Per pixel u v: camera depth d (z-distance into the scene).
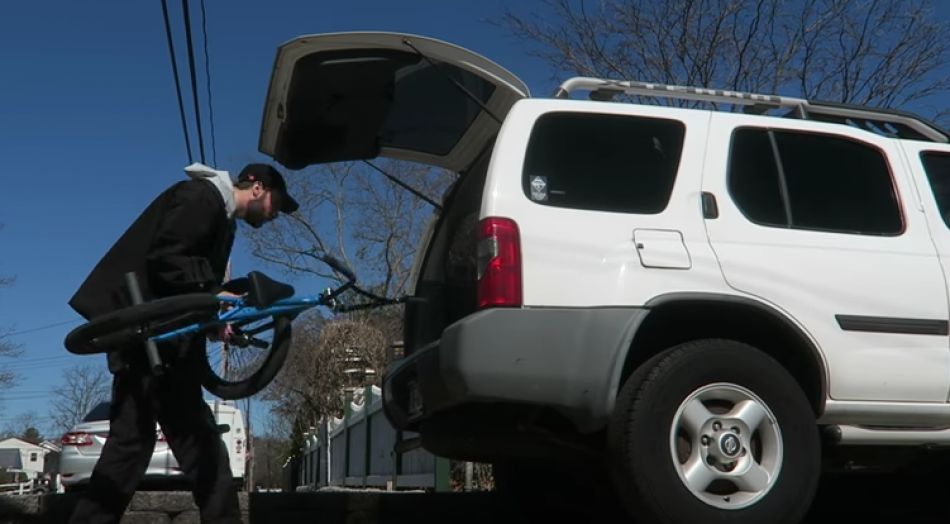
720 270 4.55
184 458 4.26
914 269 4.89
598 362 4.26
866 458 5.01
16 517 5.47
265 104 5.26
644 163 4.69
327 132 5.48
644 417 4.29
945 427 4.87
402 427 5.14
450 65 4.96
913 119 5.73
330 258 4.56
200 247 4.20
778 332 4.68
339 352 25.97
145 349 4.03
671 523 4.23
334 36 4.80
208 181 4.27
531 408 4.40
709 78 13.54
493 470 5.85
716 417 4.40
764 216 4.78
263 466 59.78
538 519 5.78
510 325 4.24
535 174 4.51
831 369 4.65
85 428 13.45
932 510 6.41
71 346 4.00
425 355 4.62
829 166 5.03
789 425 4.48
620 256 4.45
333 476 21.48
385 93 5.19
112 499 4.14
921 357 4.79
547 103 4.67
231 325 4.32
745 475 4.38
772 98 5.53
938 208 5.16
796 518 4.43
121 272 4.20
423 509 5.81
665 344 4.64
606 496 5.73
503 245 4.34
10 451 62.12
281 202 4.57
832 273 4.73
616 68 13.81
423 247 5.54
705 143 4.81
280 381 29.95
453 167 5.81
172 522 5.59
